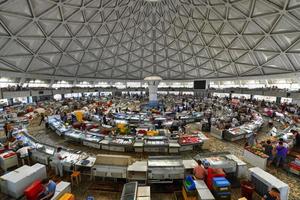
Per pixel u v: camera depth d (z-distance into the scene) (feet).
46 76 107.65
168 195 28.58
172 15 101.04
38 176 30.22
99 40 107.04
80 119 68.74
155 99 111.45
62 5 73.05
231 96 143.13
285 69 88.79
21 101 113.09
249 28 80.59
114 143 45.29
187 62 127.85
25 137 46.29
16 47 77.92
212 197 24.47
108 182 31.91
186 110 91.04
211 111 85.97
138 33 115.03
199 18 92.32
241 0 70.59
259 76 102.37
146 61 135.64
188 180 27.37
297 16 61.72
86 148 47.93
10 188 27.37
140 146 44.37
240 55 99.86
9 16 63.67
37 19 71.10
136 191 24.38
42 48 88.53
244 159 41.19
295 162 35.47
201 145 47.83
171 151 45.19
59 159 33.22
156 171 30.07
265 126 70.33
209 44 105.09
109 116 74.49
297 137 46.01
